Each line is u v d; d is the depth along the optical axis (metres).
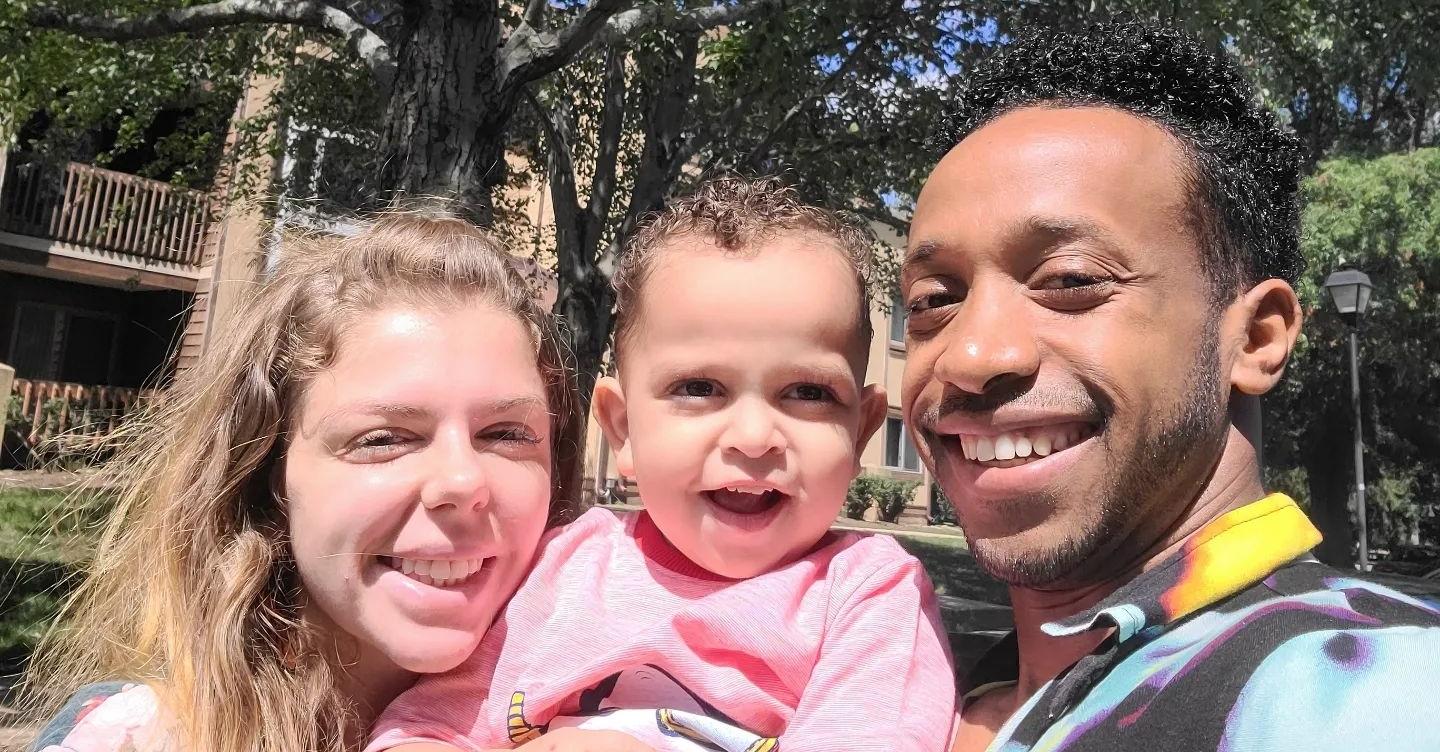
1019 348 0.40
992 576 0.42
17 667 1.44
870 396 0.57
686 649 0.48
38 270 4.09
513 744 0.46
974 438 0.42
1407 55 3.10
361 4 1.82
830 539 0.55
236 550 0.48
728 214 0.54
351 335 0.47
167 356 0.67
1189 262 0.40
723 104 2.30
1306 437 4.62
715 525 0.50
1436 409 4.39
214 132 3.24
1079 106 0.44
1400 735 0.28
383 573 0.45
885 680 0.45
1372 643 0.31
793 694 0.48
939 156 0.52
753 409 0.50
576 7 2.16
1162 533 0.41
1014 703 0.45
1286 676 0.31
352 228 0.59
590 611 0.50
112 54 2.40
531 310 0.54
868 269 0.56
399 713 0.47
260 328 0.49
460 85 1.49
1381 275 3.65
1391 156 3.44
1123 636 0.36
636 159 2.55
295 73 2.68
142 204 4.16
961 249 0.42
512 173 2.79
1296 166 0.47
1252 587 0.37
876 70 2.18
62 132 3.31
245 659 0.47
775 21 1.72
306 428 0.47
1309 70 3.08
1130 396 0.39
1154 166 0.41
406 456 0.46
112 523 0.55
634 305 0.55
